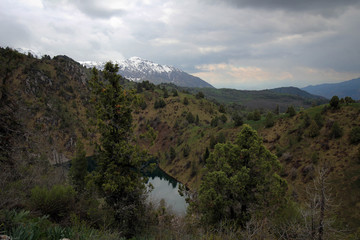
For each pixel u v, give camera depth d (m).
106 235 8.84
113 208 14.48
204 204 17.55
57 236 6.92
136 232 13.63
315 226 8.65
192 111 129.12
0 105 9.72
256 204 16.61
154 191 59.16
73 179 29.34
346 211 29.22
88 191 15.14
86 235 7.94
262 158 18.11
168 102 140.88
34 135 10.84
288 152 51.38
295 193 21.02
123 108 15.36
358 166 36.47
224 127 84.00
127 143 15.55
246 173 17.09
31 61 127.25
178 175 76.62
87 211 12.35
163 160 95.38
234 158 18.73
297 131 55.47
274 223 12.10
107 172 14.59
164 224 14.73
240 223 16.20
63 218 10.74
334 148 43.69
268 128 65.88
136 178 15.52
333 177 37.19
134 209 14.51
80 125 114.62
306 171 42.22
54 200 10.73
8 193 8.98
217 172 17.97
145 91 160.62
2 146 9.12
